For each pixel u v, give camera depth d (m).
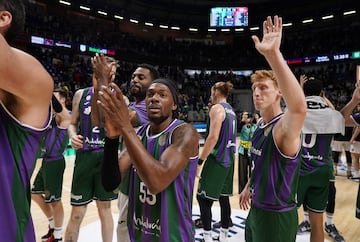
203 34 25.95
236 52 24.64
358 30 21.08
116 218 3.74
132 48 22.25
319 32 23.36
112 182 1.23
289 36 24.83
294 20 23.11
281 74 1.37
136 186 1.52
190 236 1.49
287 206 1.78
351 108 2.84
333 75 21.20
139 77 2.32
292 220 1.80
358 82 2.77
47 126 0.95
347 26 22.30
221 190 3.03
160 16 24.38
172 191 1.41
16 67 0.78
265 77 1.78
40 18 18.12
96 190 2.61
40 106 0.90
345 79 20.47
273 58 1.35
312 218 2.65
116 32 22.50
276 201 1.75
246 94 23.11
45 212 3.11
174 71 23.56
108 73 1.39
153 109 1.46
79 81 18.33
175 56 23.89
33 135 0.91
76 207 2.57
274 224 1.78
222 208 3.17
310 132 2.60
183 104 15.33
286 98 1.43
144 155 1.15
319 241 2.60
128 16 22.09
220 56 24.45
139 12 23.41
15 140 0.88
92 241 3.07
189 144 1.34
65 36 18.58
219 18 24.09
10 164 0.87
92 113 1.38
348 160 6.41
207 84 23.39
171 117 1.54
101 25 22.23
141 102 2.33
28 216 0.95
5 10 0.85
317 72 22.06
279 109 1.82
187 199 1.46
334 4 21.50
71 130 2.65
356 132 6.08
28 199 0.95
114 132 1.17
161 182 1.19
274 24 1.35
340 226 3.71
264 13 24.22
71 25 19.91
